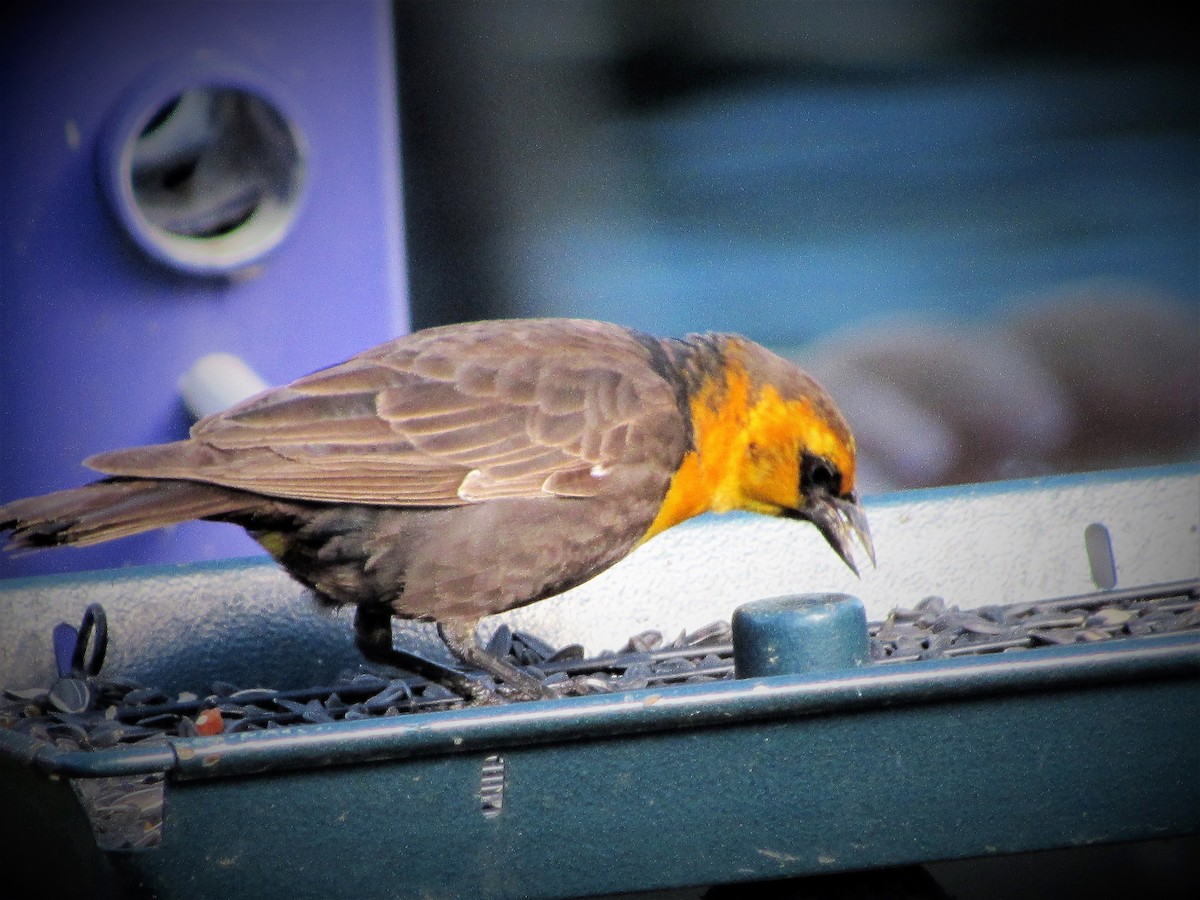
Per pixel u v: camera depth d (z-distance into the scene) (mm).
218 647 9648
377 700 8961
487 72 15656
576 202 15867
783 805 7273
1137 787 7402
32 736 7965
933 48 17078
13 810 7871
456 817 7133
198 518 7895
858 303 16422
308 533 8172
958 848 7352
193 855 6965
